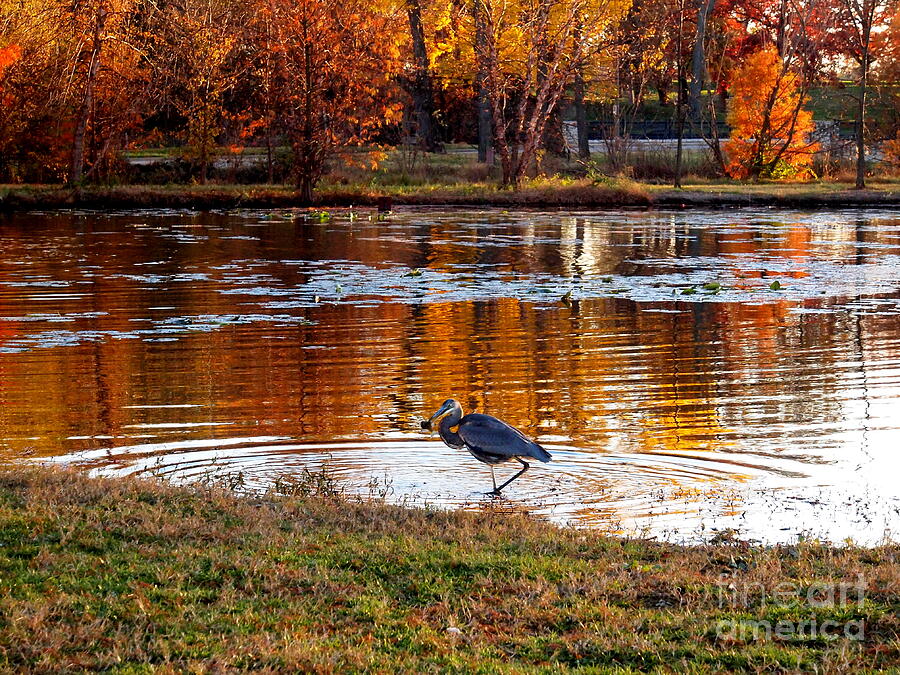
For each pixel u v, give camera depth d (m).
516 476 11.70
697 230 42.22
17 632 6.93
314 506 10.30
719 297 26.59
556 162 66.00
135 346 20.08
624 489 11.80
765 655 6.92
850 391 16.83
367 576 8.30
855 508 11.09
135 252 34.44
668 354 19.70
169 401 15.88
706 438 14.03
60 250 34.88
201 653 6.81
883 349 20.28
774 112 65.19
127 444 13.49
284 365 18.45
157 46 58.88
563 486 11.91
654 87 87.19
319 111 53.44
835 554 9.15
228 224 43.88
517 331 21.92
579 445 13.67
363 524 9.74
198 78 56.50
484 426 11.55
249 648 6.89
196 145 57.34
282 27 52.31
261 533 9.21
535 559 8.76
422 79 69.31
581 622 7.50
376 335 21.34
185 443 13.56
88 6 53.22
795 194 54.25
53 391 16.44
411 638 7.18
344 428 14.35
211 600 7.77
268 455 13.02
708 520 10.63
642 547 9.30
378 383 17.14
